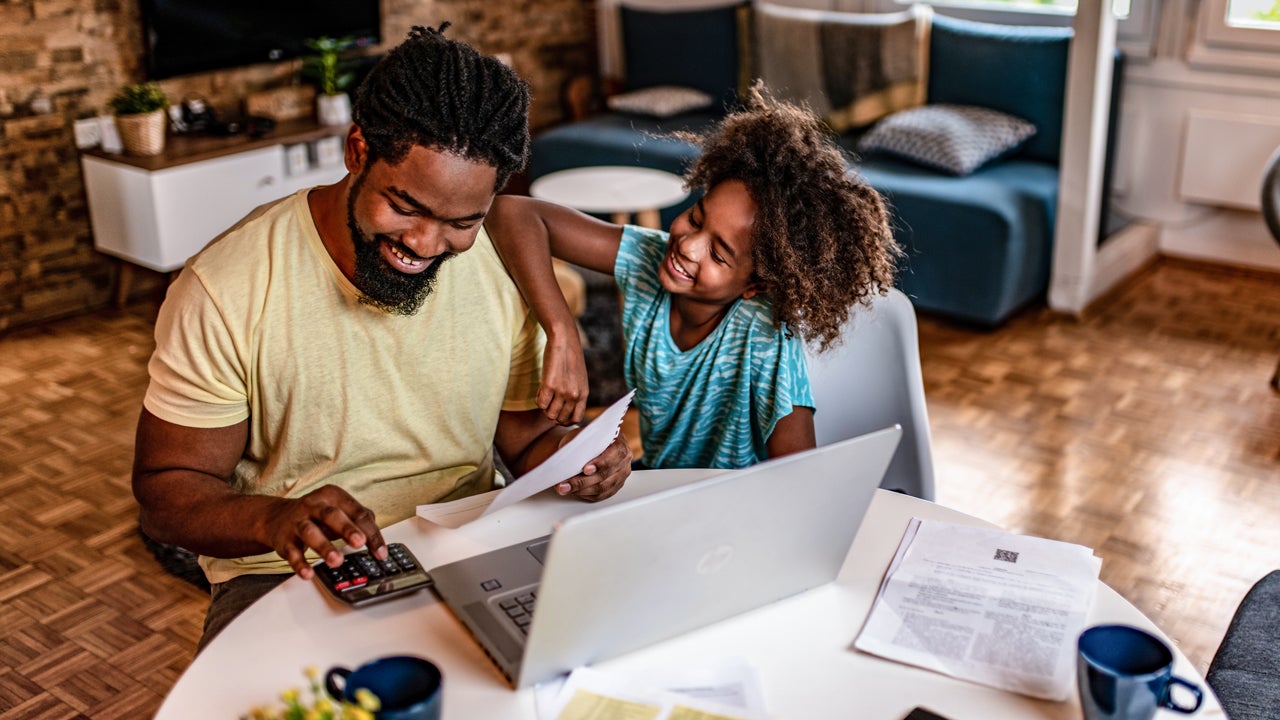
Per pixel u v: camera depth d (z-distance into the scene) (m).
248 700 1.01
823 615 1.16
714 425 1.59
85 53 3.60
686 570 1.05
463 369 1.43
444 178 1.16
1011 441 2.95
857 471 1.10
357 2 4.21
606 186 3.62
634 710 1.01
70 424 3.02
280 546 1.14
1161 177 4.18
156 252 3.57
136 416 3.07
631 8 4.90
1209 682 1.37
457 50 1.16
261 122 3.89
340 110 4.10
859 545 1.28
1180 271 4.17
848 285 1.47
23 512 2.59
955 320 3.76
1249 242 4.12
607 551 0.96
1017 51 3.97
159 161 3.48
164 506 1.27
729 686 1.04
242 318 1.29
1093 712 0.95
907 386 1.72
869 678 1.07
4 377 3.30
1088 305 3.86
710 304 1.50
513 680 1.04
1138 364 3.41
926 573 1.22
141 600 2.27
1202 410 3.11
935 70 4.16
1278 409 3.10
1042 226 3.69
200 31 3.78
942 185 3.67
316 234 1.31
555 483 1.24
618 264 1.58
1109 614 1.15
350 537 1.13
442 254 1.25
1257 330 3.64
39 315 3.71
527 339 1.51
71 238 3.73
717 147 1.46
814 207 1.42
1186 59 3.97
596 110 5.21
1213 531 2.52
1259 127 3.89
